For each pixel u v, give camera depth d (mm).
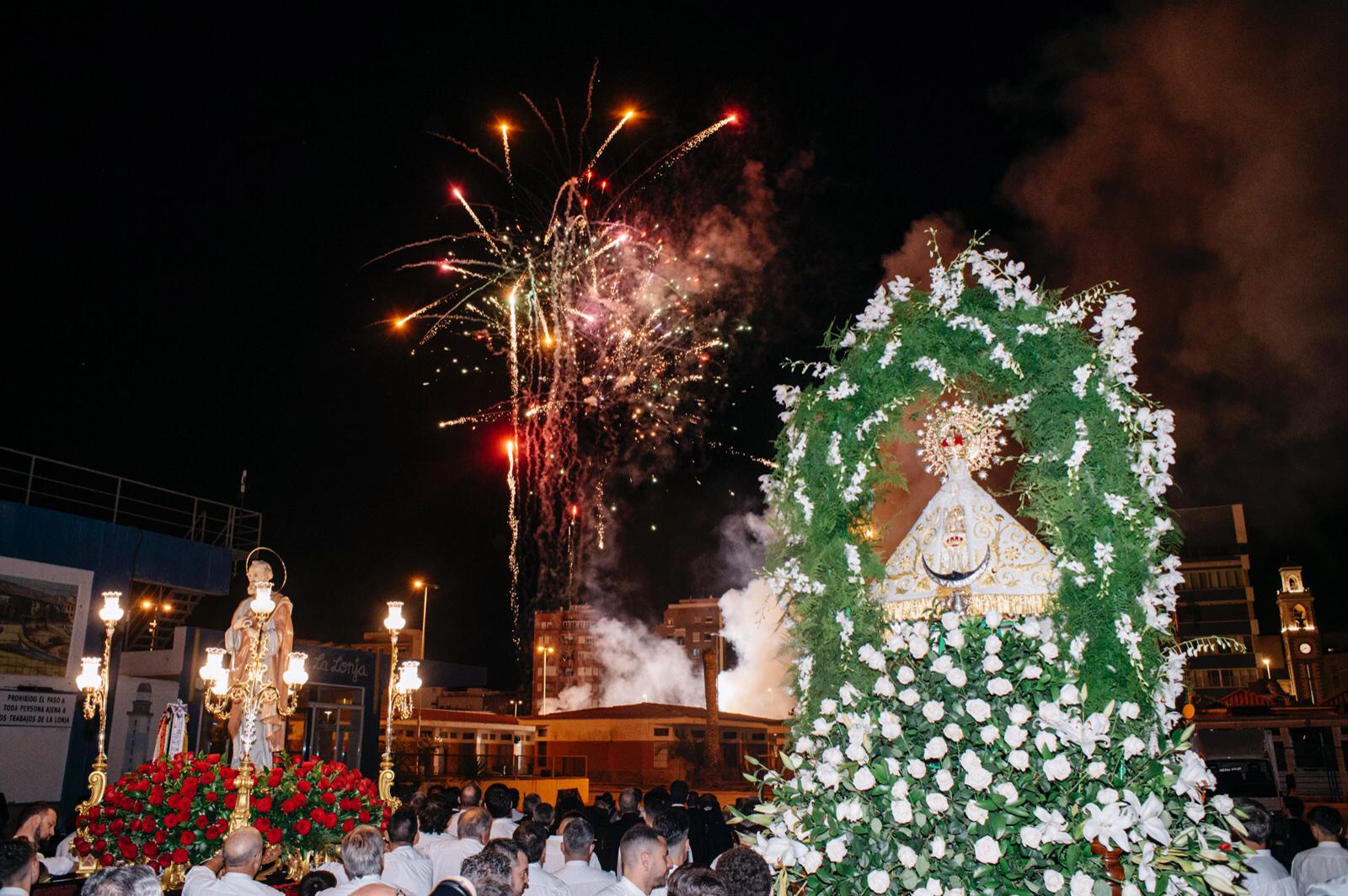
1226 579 54500
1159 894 3760
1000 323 4711
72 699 15742
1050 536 4453
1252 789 18250
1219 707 24547
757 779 4418
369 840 5098
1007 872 3701
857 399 4895
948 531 4680
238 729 10602
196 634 16703
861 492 4910
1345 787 23125
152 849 7730
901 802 3754
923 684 4129
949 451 4867
